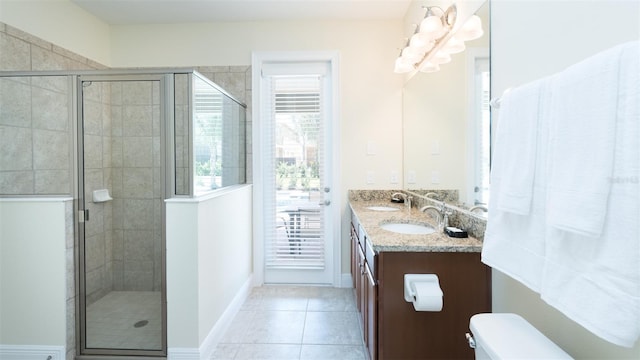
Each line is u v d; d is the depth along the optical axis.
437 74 1.88
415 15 2.36
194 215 1.66
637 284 0.58
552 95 0.78
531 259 0.85
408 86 2.56
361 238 1.88
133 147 1.95
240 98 2.79
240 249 2.45
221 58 2.78
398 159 2.76
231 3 2.46
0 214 1.69
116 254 2.01
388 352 1.32
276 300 2.52
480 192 1.38
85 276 1.84
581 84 0.69
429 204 2.03
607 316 0.62
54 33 2.27
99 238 1.97
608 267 0.62
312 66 2.80
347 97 2.76
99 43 2.70
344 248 2.80
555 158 0.75
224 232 2.08
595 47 0.81
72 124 1.81
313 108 2.81
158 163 1.95
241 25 2.77
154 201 1.99
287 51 2.75
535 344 0.85
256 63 2.77
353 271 2.49
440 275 1.31
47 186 1.82
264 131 2.84
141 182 1.98
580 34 0.86
